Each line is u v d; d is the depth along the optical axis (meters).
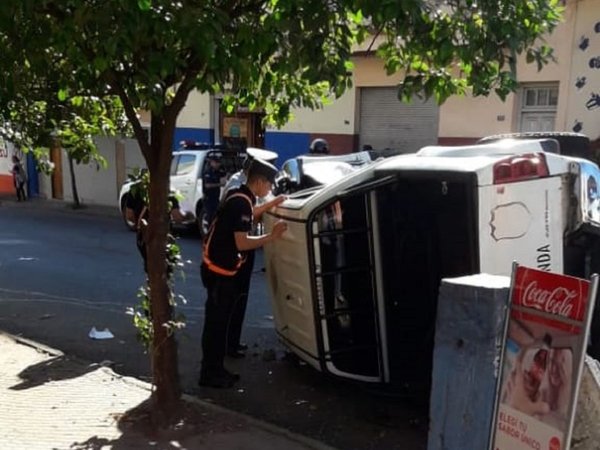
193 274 10.44
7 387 5.35
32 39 3.55
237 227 5.33
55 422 4.64
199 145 15.32
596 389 2.97
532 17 3.83
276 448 4.28
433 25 3.68
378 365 5.24
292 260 5.36
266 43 3.42
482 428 3.03
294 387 5.79
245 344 6.95
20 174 24.22
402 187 5.02
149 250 4.58
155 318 4.62
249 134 19.67
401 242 5.11
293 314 5.55
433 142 15.56
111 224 17.56
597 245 4.93
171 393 4.64
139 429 4.52
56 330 7.51
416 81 4.31
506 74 3.94
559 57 13.01
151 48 3.35
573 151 6.68
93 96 4.91
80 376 5.63
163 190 4.50
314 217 5.01
